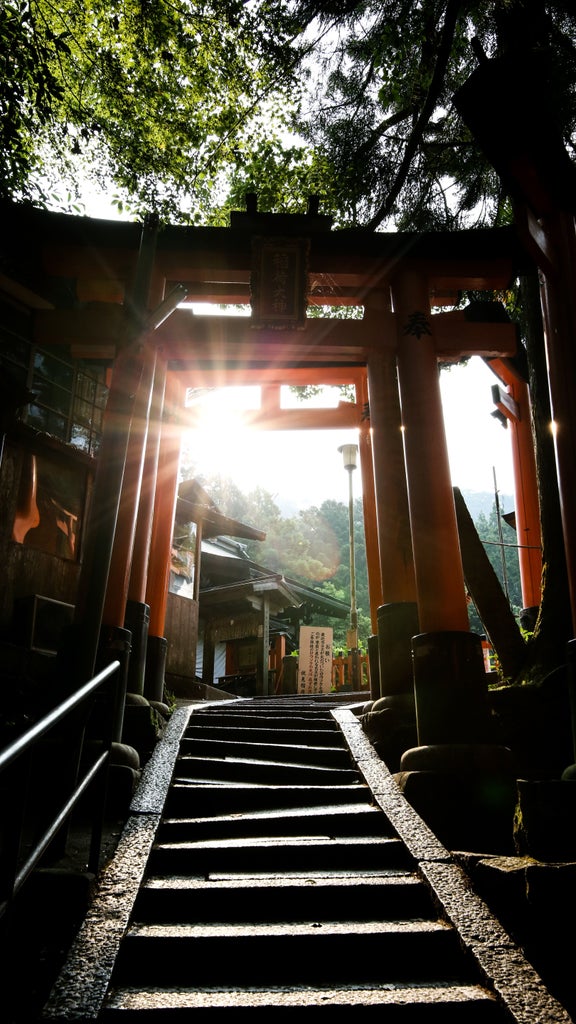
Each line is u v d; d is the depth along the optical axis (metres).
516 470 11.88
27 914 3.47
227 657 19.84
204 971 3.42
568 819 4.04
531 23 8.61
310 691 15.88
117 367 6.03
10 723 6.16
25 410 9.48
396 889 4.08
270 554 44.81
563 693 6.68
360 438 10.63
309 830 5.06
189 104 10.61
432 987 3.26
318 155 11.90
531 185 6.17
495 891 3.79
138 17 9.60
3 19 7.14
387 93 10.75
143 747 6.54
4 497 8.71
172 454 9.71
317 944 3.53
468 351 8.45
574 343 6.06
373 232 8.15
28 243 7.99
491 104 5.91
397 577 7.86
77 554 9.95
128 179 10.23
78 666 4.79
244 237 8.17
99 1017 2.82
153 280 8.25
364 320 8.25
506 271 8.27
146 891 3.92
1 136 7.42
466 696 6.25
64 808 3.19
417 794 5.50
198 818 5.23
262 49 9.93
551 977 3.35
